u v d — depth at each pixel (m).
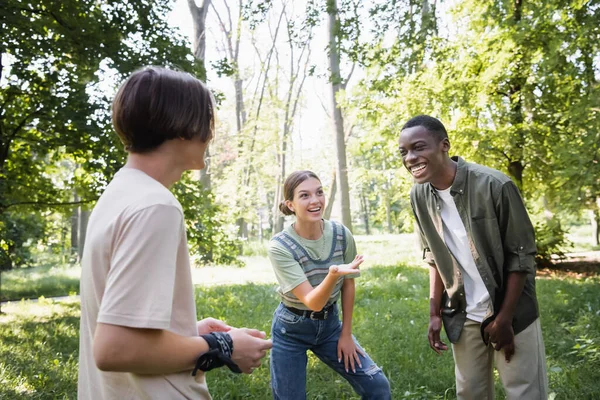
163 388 1.20
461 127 11.75
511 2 10.63
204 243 9.67
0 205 8.01
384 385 2.78
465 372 2.74
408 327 5.92
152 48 8.50
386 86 10.58
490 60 11.36
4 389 4.00
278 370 2.80
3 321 7.72
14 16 6.93
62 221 26.80
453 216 2.61
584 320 5.73
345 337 2.78
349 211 16.88
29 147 8.60
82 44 7.67
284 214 2.84
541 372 2.51
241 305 8.14
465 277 2.69
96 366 1.18
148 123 1.25
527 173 12.47
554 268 12.14
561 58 9.38
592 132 8.55
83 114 7.50
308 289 2.63
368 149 14.48
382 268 12.23
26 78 7.54
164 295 1.11
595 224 22.00
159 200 1.16
